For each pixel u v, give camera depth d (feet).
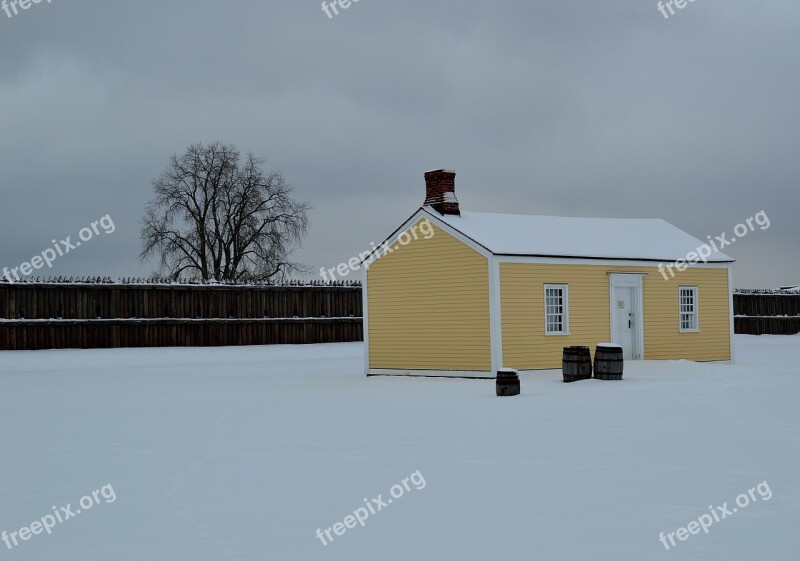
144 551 29.30
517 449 45.88
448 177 101.40
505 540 29.71
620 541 29.35
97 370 113.50
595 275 101.30
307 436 52.06
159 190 174.60
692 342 108.88
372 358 103.76
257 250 178.60
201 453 46.73
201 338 137.80
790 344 161.07
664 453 43.80
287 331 146.51
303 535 30.83
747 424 52.90
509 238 97.60
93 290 128.26
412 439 50.08
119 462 44.52
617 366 79.92
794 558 27.50
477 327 94.53
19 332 122.21
